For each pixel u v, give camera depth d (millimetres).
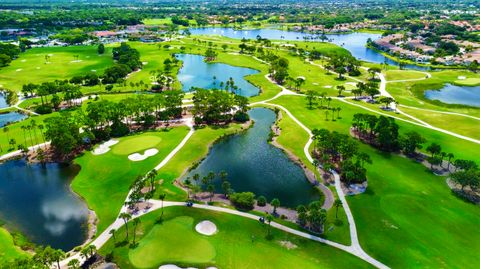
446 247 85125
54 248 85562
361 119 145875
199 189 106125
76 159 126875
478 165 120562
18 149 133125
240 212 97875
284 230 90750
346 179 113062
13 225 94188
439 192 107438
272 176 118625
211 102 161500
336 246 85250
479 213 97750
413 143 128125
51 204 103250
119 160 124812
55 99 174625
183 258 80875
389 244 86000
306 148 136000
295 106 181250
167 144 137625
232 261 80062
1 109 175875
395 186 110625
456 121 159750
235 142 143625
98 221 94812
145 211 97500
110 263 79875
